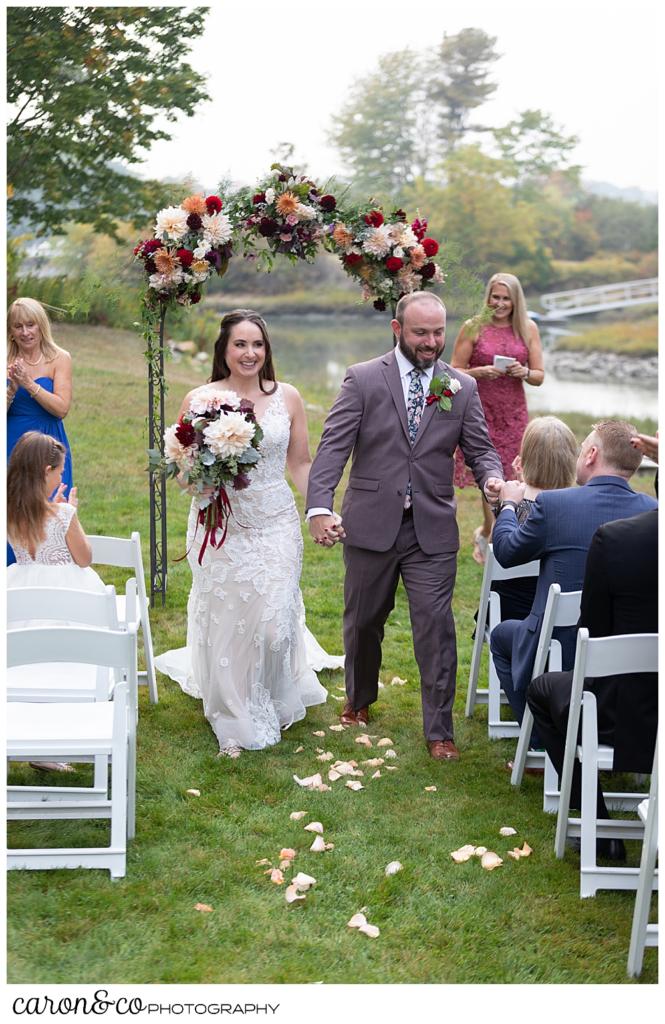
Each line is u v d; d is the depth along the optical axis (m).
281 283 27.45
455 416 4.35
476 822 3.77
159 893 3.23
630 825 3.34
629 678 3.20
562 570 3.84
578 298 30.84
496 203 30.66
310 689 4.84
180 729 4.51
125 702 3.25
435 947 3.03
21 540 3.95
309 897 3.24
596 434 3.93
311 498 4.32
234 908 3.17
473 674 4.83
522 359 6.45
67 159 15.46
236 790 3.96
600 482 3.87
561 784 3.53
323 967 2.91
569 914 3.19
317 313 27.45
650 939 2.90
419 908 3.21
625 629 3.27
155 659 5.25
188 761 4.19
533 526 3.87
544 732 3.65
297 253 5.17
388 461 4.34
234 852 3.50
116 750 3.27
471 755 4.40
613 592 3.26
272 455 4.39
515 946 3.04
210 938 3.01
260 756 4.29
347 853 3.53
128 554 4.61
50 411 5.48
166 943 2.98
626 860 3.50
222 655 4.36
